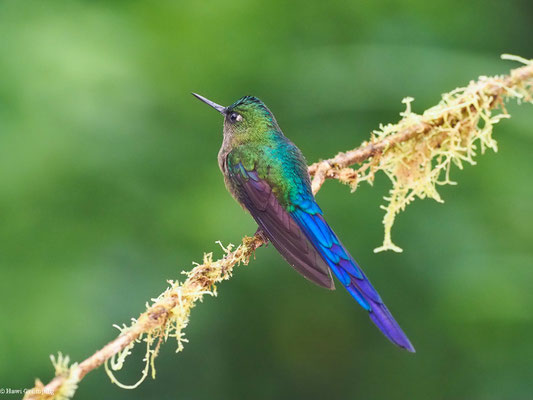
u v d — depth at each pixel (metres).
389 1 12.85
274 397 12.20
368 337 12.41
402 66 11.99
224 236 10.39
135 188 10.88
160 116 11.59
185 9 12.23
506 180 11.32
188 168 11.28
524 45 13.77
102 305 9.95
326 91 11.94
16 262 10.16
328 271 6.84
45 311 9.62
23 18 11.40
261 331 11.83
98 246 10.41
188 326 10.95
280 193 7.51
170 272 10.34
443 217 11.23
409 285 11.20
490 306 10.55
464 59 12.05
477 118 7.82
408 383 11.68
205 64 12.10
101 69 10.90
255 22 12.52
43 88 10.68
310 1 12.58
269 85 12.20
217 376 11.58
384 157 7.90
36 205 10.48
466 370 11.34
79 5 11.78
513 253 10.80
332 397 12.48
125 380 11.07
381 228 11.14
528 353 10.78
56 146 10.50
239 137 8.22
